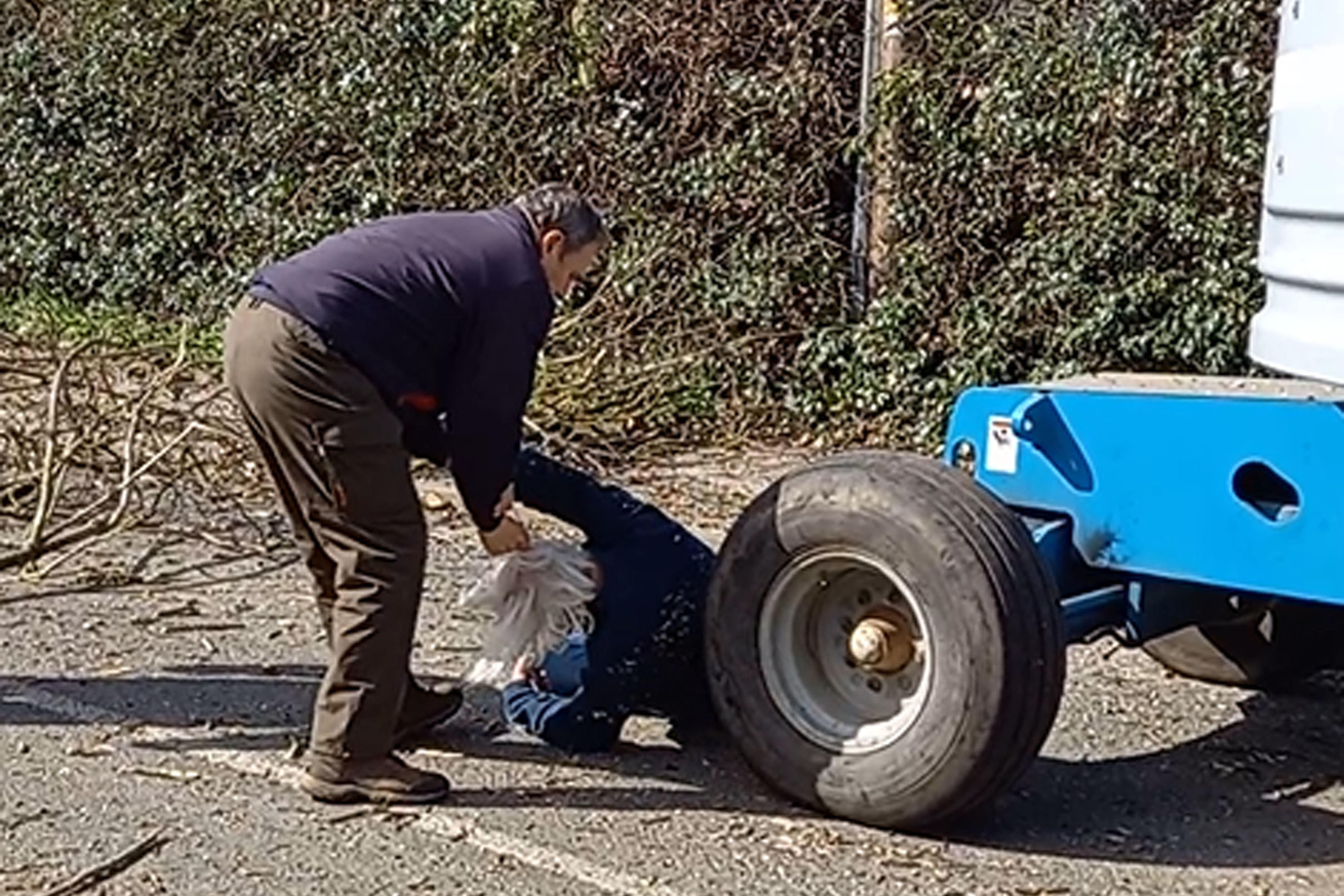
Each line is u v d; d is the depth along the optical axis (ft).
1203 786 17.24
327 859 14.99
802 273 33.50
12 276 44.34
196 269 40.81
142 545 25.12
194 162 40.68
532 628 16.71
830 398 33.24
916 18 32.01
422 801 16.11
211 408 30.76
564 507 17.26
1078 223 30.73
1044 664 14.65
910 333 32.50
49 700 18.85
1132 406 15.83
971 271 31.96
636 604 16.92
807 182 33.47
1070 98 30.63
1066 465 16.26
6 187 44.09
